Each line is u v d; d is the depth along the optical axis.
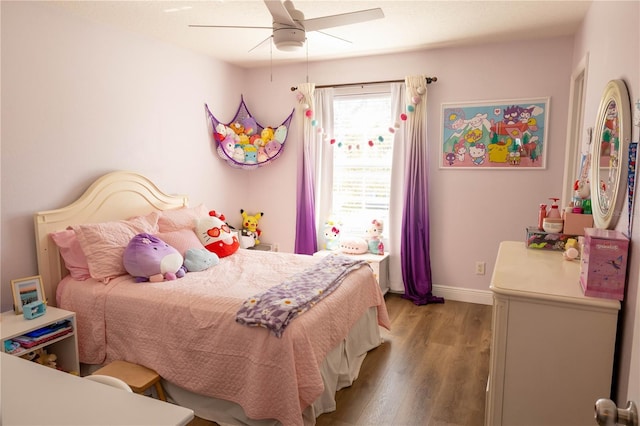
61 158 2.93
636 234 1.53
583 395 1.69
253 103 4.86
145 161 3.59
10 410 1.05
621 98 1.78
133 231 3.03
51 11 2.82
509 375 1.79
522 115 3.79
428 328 3.52
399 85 4.17
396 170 4.29
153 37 3.59
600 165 2.14
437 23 3.26
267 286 2.63
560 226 2.57
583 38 3.10
